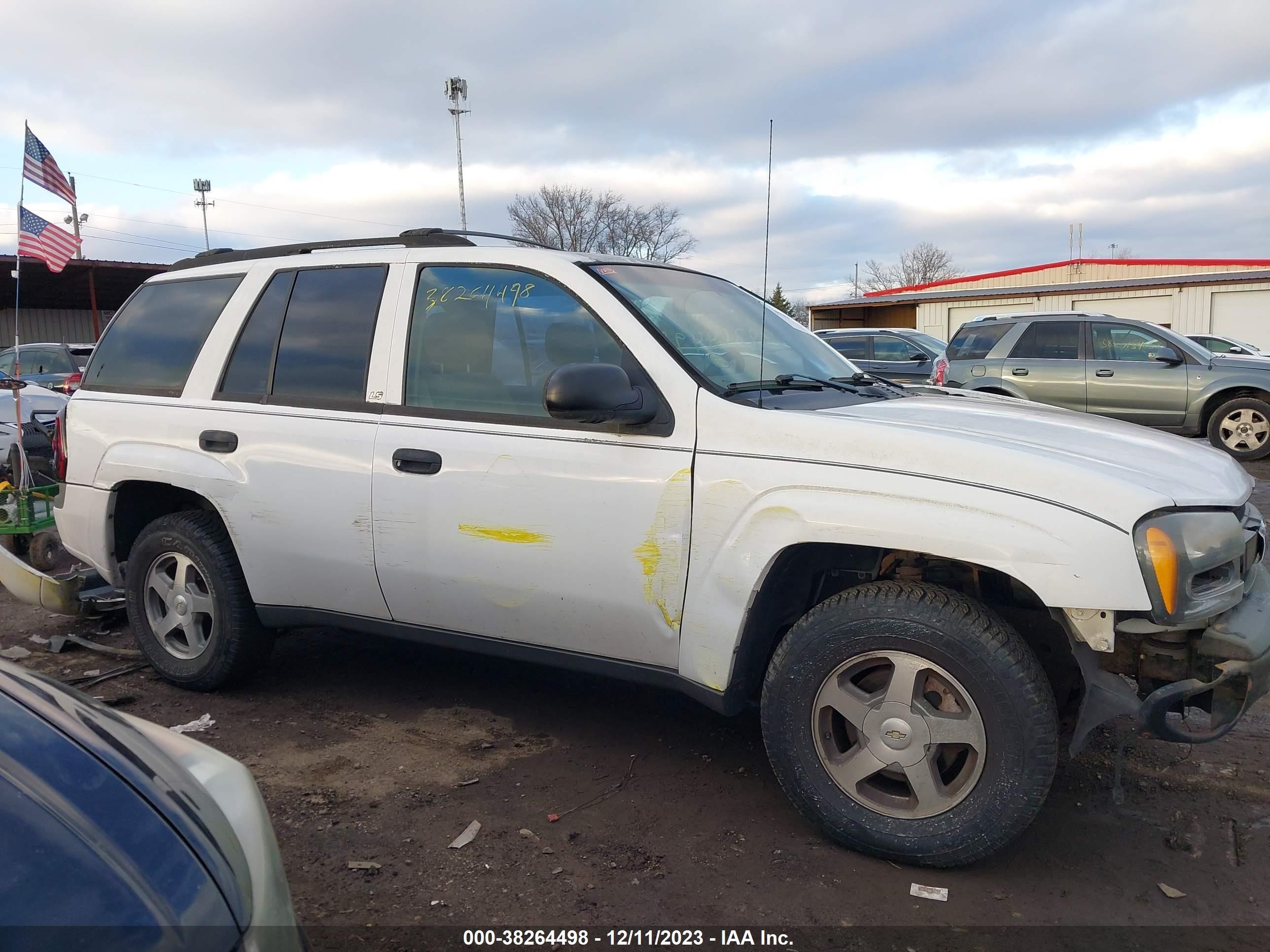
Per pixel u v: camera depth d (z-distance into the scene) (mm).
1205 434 11820
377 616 3691
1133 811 3193
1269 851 2938
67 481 4383
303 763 3543
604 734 3809
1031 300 28859
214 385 4020
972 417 3180
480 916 2611
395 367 3602
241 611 4027
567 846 2963
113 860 1463
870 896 2701
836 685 2857
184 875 1503
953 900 2686
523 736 3787
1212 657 2531
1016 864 2867
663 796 3287
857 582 3162
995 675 2619
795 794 2924
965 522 2619
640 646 3158
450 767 3516
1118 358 11938
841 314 34438
